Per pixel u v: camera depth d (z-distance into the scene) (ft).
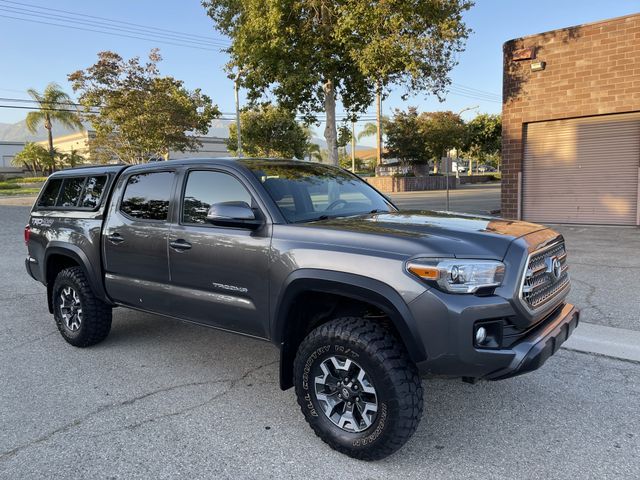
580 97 42.45
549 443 10.52
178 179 13.82
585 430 10.98
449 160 54.39
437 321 9.11
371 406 9.86
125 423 11.80
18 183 181.78
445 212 13.87
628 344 15.60
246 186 12.29
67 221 16.78
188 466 10.01
